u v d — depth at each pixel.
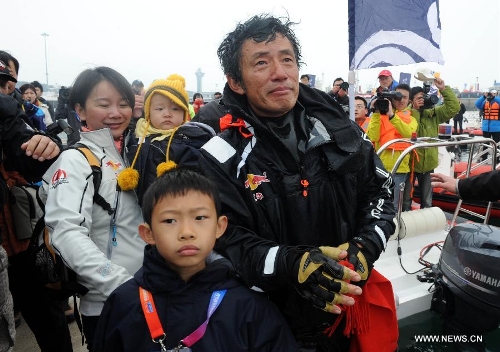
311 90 1.48
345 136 1.37
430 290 2.64
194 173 1.28
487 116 10.91
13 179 2.13
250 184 1.31
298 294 1.29
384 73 6.02
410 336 2.56
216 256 1.33
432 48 3.63
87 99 1.79
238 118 1.38
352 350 1.53
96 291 1.61
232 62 1.34
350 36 3.61
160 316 1.22
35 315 2.02
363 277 1.24
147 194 1.28
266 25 1.28
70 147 1.68
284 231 1.34
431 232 3.45
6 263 1.69
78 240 1.46
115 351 1.26
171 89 1.99
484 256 2.19
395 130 4.48
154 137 1.88
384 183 1.50
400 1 3.55
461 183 2.16
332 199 1.36
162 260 1.25
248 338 1.22
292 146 1.34
